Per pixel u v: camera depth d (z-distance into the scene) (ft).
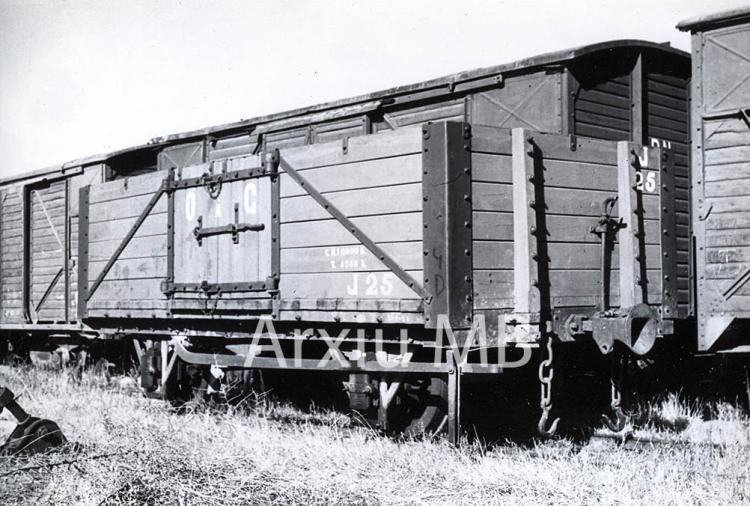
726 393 30.32
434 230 20.66
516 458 20.66
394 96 30.09
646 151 23.82
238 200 26.32
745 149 26.12
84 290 33.88
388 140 21.75
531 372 23.15
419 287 20.86
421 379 23.30
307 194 23.81
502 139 21.52
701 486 17.65
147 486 17.10
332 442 22.13
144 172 41.68
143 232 30.68
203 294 27.58
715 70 26.68
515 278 21.45
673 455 20.85
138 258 30.86
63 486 17.02
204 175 27.66
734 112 26.20
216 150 37.99
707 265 26.58
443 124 20.65
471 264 20.79
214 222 27.27
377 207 21.94
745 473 18.49
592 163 22.94
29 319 45.42
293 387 30.96
